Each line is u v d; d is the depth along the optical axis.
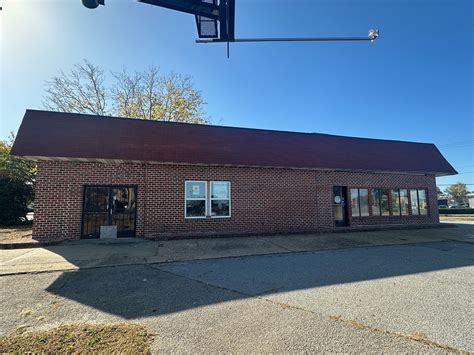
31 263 7.53
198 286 5.74
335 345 3.43
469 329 3.86
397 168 16.11
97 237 11.10
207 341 3.51
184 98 27.52
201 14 4.36
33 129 11.02
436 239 12.03
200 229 12.28
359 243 10.86
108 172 11.40
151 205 11.74
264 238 11.76
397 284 5.83
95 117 12.47
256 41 4.79
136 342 3.43
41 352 3.19
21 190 17.27
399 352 3.29
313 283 5.91
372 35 5.05
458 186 76.12
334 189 15.16
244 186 13.16
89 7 3.88
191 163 11.92
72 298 5.07
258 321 4.09
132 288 5.63
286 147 14.88
